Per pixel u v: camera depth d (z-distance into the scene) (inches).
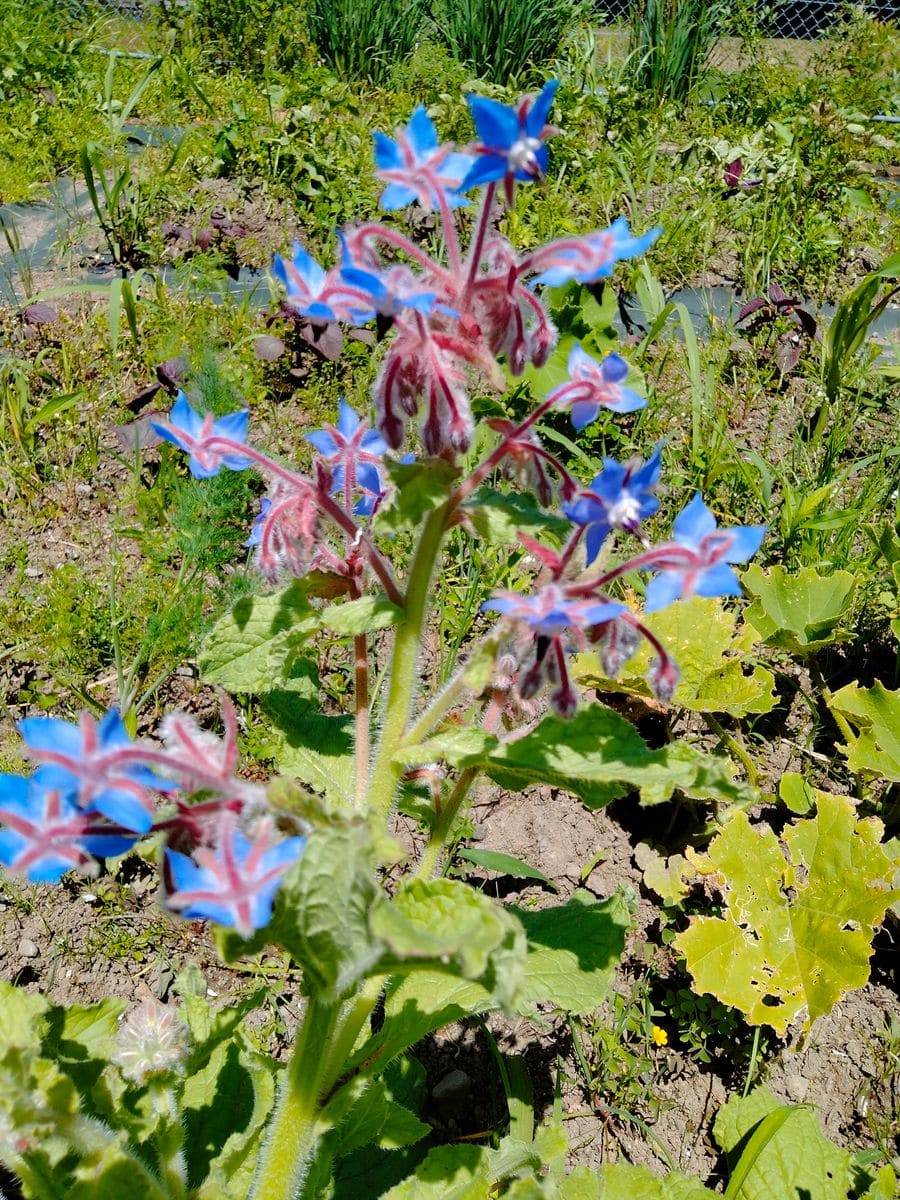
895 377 22.9
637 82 39.1
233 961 6.9
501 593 7.1
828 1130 12.0
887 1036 12.8
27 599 16.2
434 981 9.7
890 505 19.4
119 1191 7.5
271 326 21.1
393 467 7.6
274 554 8.6
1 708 14.8
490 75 37.3
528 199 25.9
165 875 6.5
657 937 13.5
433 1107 11.9
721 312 25.6
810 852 12.9
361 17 37.3
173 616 15.3
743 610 16.2
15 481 18.6
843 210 30.3
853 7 48.5
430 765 9.5
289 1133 8.4
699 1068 12.4
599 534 7.5
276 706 10.4
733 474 19.4
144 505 17.4
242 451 8.3
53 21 40.6
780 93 39.8
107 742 5.9
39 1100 7.2
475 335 7.4
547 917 10.5
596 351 20.0
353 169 27.8
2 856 6.2
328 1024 8.0
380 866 13.4
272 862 6.1
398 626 8.5
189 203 26.9
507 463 8.1
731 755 15.7
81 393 18.3
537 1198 8.0
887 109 41.8
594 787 8.7
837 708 14.9
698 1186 10.2
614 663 7.4
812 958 12.3
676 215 28.2
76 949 12.5
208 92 34.7
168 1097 8.4
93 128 31.0
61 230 26.2
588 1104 12.0
